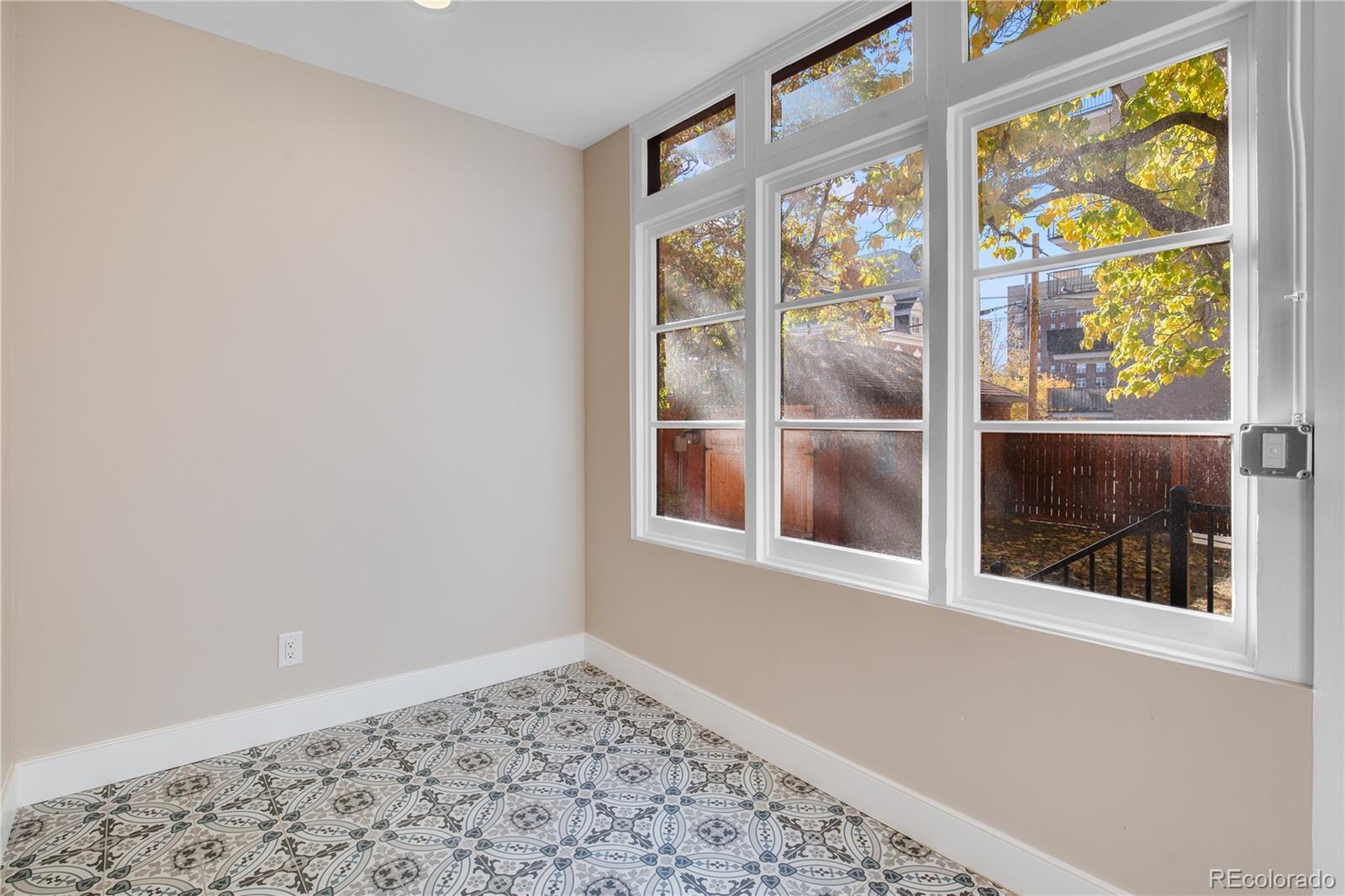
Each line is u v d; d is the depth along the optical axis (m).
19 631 2.02
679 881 1.78
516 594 3.13
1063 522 1.71
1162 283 1.54
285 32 2.29
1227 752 1.41
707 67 2.52
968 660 1.84
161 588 2.25
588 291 3.30
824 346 2.29
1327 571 1.29
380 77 2.61
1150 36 1.51
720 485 2.72
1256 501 1.39
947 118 1.87
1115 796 1.57
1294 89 1.33
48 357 2.04
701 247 2.78
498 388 3.04
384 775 2.27
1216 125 1.46
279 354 2.46
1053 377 1.72
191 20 2.22
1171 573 1.54
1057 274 1.71
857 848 1.92
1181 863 1.48
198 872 1.78
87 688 2.13
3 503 1.87
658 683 2.91
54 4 2.04
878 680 2.06
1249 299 1.42
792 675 2.33
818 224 2.31
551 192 3.20
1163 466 1.55
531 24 2.24
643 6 2.13
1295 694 1.33
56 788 2.08
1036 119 1.75
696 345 2.81
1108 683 1.58
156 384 2.22
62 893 1.69
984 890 1.74
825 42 2.22
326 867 1.81
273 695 2.49
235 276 2.36
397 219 2.72
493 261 3.01
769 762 2.39
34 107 2.00
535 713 2.77
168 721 2.28
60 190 2.05
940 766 1.91
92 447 2.12
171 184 2.24
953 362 1.88
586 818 2.05
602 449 3.24
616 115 2.93
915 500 2.03
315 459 2.55
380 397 2.70
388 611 2.75
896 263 2.07
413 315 2.78
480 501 3.00
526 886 1.75
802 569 2.32
